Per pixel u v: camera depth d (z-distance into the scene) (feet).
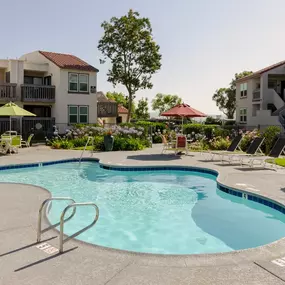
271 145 55.98
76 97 89.51
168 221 23.61
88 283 11.92
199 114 53.47
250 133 62.54
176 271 12.91
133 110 171.94
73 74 88.58
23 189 27.07
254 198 26.71
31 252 14.60
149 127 81.10
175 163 44.21
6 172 41.04
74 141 67.36
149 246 19.24
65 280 12.12
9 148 53.47
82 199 29.14
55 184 34.96
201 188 33.60
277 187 29.01
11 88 78.79
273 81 106.73
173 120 127.65
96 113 93.81
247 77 108.78
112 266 13.30
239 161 46.21
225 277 12.43
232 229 22.00
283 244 15.83
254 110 107.76
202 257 14.24
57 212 24.99
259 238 20.45
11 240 15.99
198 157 51.19
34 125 78.54
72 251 14.75
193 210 26.20
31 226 18.03
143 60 107.34
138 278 12.32
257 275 12.59
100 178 38.22
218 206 27.27
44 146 68.74
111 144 60.34
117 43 106.73
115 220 23.67
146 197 30.04
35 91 82.69
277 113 92.63
